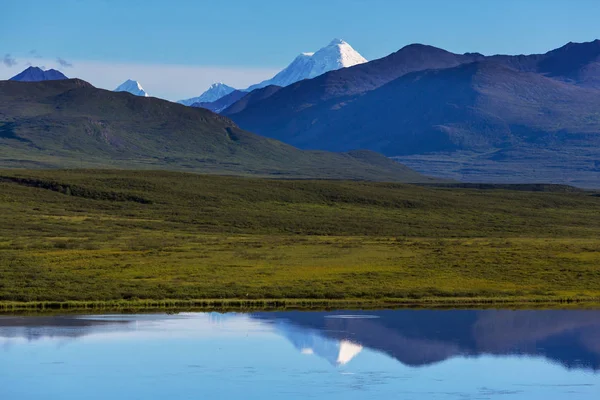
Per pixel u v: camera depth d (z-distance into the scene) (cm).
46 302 10194
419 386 6906
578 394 6769
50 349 7931
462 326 9331
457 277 12394
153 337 8494
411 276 12388
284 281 11706
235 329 8988
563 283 12106
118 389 6669
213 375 7119
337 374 7231
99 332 8694
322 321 9506
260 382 6925
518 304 10850
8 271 11788
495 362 7775
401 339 8600
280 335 8719
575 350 8294
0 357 7612
